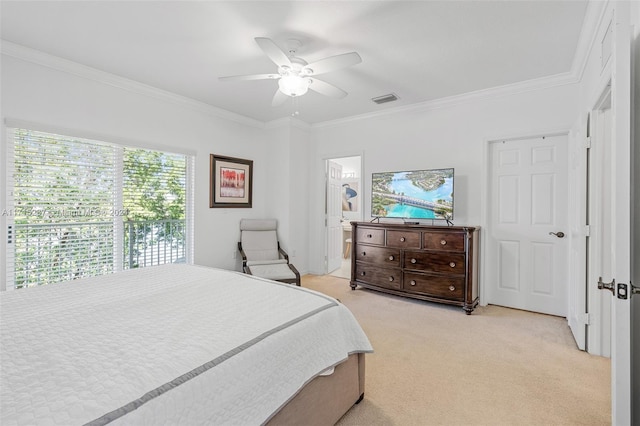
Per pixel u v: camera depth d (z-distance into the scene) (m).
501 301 3.47
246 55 2.69
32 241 2.70
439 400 1.76
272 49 2.09
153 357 0.99
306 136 4.95
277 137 4.74
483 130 3.49
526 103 3.23
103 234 3.14
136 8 2.05
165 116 3.59
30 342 1.08
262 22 2.20
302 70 2.32
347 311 1.67
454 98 3.62
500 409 1.69
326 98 3.73
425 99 3.75
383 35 2.36
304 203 4.94
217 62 2.82
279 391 1.15
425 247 3.41
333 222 5.29
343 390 1.58
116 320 1.30
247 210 4.62
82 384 0.84
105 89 3.09
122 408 0.78
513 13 2.08
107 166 3.17
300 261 4.87
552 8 2.02
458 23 2.20
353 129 4.54
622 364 1.09
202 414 0.91
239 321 1.32
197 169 3.95
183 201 3.86
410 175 3.78
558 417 1.62
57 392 0.81
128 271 2.19
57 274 2.84
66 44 2.52
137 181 3.41
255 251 4.38
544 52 2.60
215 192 4.16
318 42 2.46
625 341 1.09
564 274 3.12
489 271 3.53
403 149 4.07
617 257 1.09
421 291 3.44
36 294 1.64
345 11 2.07
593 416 1.63
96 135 3.02
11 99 2.54
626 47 1.08
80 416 0.73
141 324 1.26
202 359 1.01
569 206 2.96
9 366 0.92
